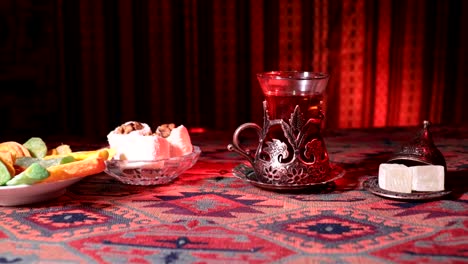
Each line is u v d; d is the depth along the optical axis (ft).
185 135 2.56
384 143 3.14
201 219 2.18
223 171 2.68
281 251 1.96
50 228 2.12
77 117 6.50
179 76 6.54
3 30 6.05
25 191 2.25
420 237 2.03
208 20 6.44
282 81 2.35
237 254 1.94
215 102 6.64
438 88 6.81
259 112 6.70
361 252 1.95
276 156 2.39
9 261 1.92
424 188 2.35
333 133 3.40
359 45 6.61
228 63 6.56
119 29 6.35
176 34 6.44
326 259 1.91
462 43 6.71
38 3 6.14
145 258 1.93
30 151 2.46
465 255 1.93
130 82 6.49
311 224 2.13
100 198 2.38
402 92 6.77
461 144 3.07
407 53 6.68
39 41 6.22
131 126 2.57
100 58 6.39
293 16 6.51
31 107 6.32
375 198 2.34
